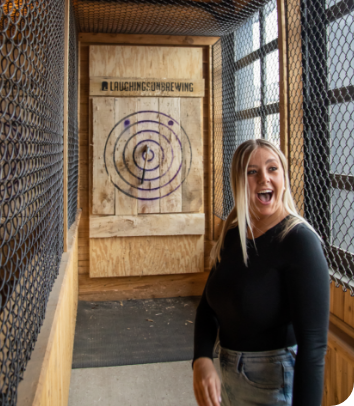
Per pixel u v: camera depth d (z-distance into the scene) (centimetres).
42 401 86
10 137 64
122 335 310
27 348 89
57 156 162
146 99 384
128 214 384
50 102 127
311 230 107
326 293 99
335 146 206
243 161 117
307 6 220
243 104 339
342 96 187
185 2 313
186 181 394
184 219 392
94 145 378
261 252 110
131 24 348
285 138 225
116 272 388
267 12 284
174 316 352
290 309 102
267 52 283
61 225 196
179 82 387
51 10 125
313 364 94
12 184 66
